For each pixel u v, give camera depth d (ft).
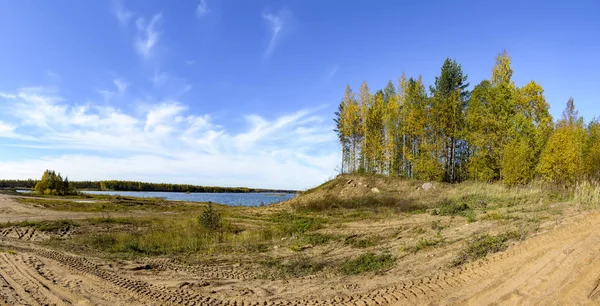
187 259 38.40
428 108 108.68
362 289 23.31
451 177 105.50
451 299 19.15
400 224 49.62
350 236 46.26
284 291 24.38
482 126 95.96
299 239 47.42
